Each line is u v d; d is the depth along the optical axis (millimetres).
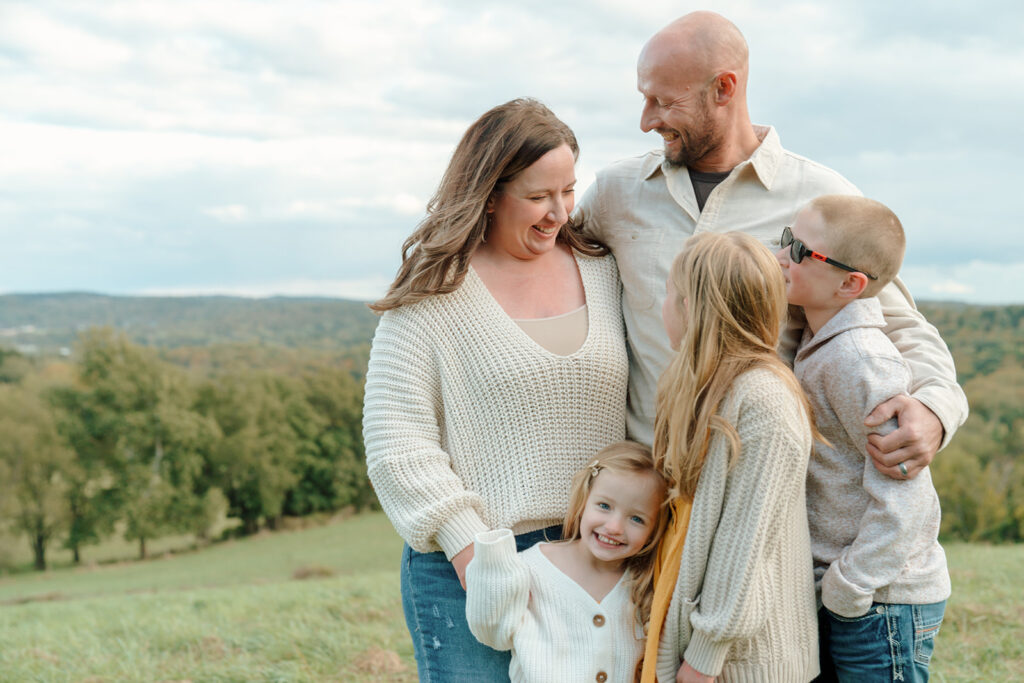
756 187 2645
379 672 4508
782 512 1973
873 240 2197
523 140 2314
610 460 2217
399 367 2395
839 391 2160
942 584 2154
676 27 2533
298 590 8328
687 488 2025
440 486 2285
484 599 2074
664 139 2625
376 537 40594
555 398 2414
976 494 29766
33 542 43969
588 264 2713
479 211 2361
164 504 44938
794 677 2080
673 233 2664
